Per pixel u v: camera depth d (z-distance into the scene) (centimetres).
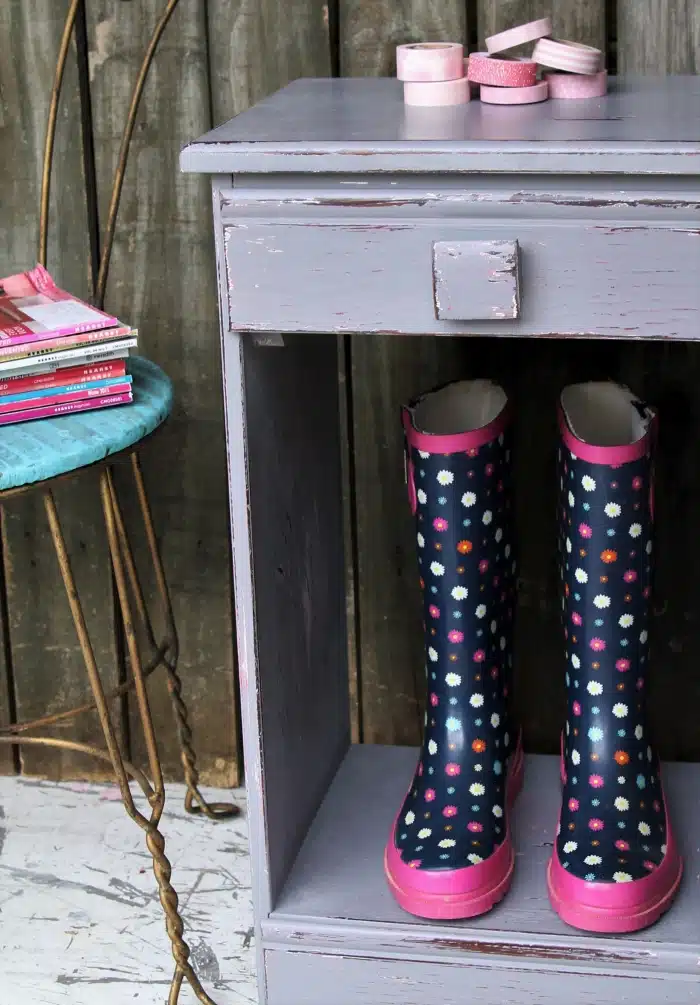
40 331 108
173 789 152
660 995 107
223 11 128
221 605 147
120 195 130
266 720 108
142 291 138
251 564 102
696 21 121
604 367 132
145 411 110
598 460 105
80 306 115
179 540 146
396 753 138
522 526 139
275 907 112
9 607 150
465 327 92
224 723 151
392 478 139
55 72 128
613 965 107
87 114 133
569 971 107
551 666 143
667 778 131
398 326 93
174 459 143
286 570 113
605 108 100
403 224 90
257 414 102
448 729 117
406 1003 111
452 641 115
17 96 134
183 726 140
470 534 112
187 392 140
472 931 108
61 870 137
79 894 133
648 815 112
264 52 129
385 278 92
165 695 151
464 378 130
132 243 136
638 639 112
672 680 142
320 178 91
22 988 121
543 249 89
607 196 88
